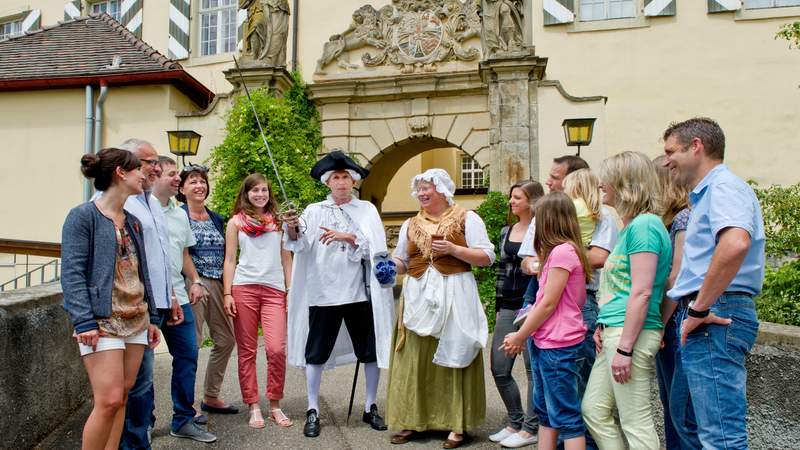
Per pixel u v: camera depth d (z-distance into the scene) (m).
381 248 4.72
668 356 3.25
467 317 4.21
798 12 12.13
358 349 4.68
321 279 4.58
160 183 4.29
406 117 12.03
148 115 12.52
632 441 2.99
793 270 5.50
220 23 15.79
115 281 3.17
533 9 13.45
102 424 3.08
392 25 12.23
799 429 3.40
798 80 12.10
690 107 12.51
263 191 4.76
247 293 4.64
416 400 4.23
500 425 4.67
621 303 3.12
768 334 3.56
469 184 23.75
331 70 12.55
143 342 3.28
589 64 13.05
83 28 14.71
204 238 4.74
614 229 3.78
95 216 3.15
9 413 3.78
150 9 16.23
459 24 11.88
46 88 13.09
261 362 6.74
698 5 12.59
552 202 3.42
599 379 3.23
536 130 10.78
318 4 14.02
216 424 4.61
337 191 4.77
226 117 11.99
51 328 4.34
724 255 2.60
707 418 2.75
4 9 18.05
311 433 4.37
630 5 13.15
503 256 4.36
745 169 12.18
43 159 13.07
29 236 13.04
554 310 3.36
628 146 12.72
